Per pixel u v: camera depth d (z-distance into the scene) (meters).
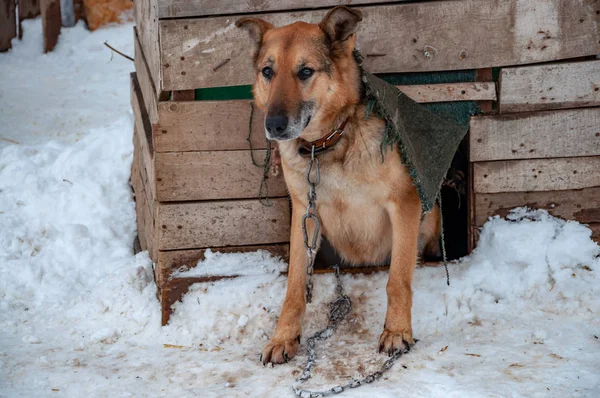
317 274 3.14
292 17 3.11
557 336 2.93
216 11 3.08
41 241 3.48
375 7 3.11
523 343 2.91
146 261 3.30
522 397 2.71
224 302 3.07
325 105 2.93
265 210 3.18
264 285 3.10
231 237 3.17
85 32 5.74
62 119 4.43
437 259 3.35
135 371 2.89
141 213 3.49
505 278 3.10
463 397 2.72
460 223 3.41
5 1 5.59
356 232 3.11
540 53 3.13
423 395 2.74
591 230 3.18
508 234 3.15
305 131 2.95
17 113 4.48
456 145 3.09
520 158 3.17
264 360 2.90
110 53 5.53
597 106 3.16
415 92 3.14
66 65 5.38
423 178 2.99
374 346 2.96
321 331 3.04
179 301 3.10
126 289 3.17
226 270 3.13
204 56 3.09
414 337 2.99
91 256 3.42
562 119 3.15
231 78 3.10
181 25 3.07
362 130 2.96
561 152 3.17
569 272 3.09
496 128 3.16
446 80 3.17
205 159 3.14
